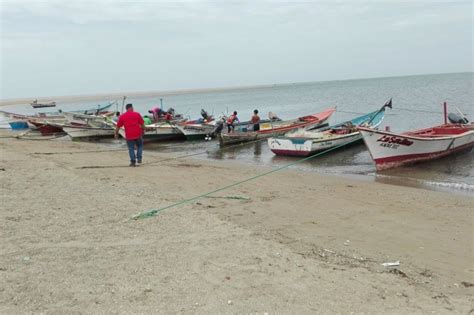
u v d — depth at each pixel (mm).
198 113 60344
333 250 6223
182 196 9172
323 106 56531
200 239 6211
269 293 4547
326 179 13133
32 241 5859
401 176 13867
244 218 7727
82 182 9953
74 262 5160
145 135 23172
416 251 6430
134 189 9617
